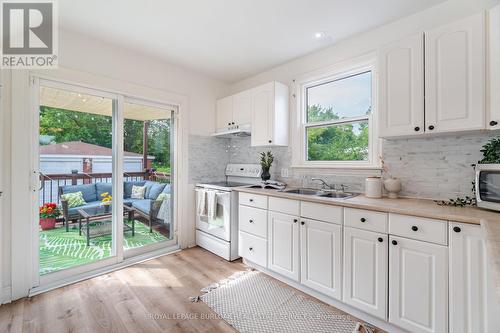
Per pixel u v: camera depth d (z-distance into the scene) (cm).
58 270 227
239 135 348
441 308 139
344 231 182
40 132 220
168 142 316
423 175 198
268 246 240
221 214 292
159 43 255
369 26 221
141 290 216
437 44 162
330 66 258
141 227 291
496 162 149
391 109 183
